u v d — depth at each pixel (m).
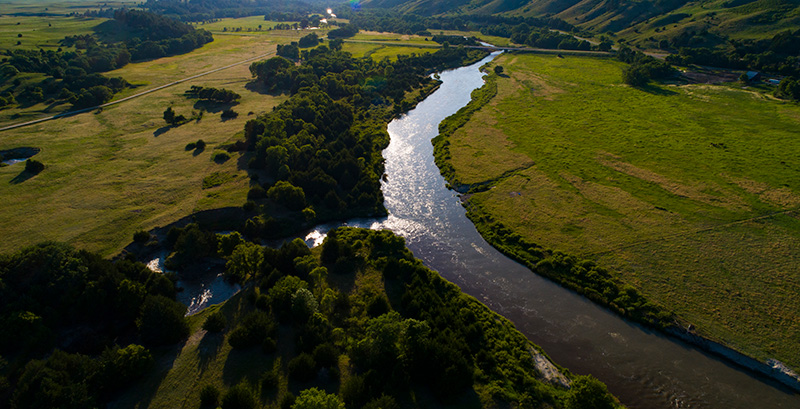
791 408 40.84
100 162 87.44
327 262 59.75
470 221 73.00
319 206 74.88
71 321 47.69
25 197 73.50
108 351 41.28
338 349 44.66
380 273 57.81
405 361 41.38
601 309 53.09
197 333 47.78
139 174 82.62
